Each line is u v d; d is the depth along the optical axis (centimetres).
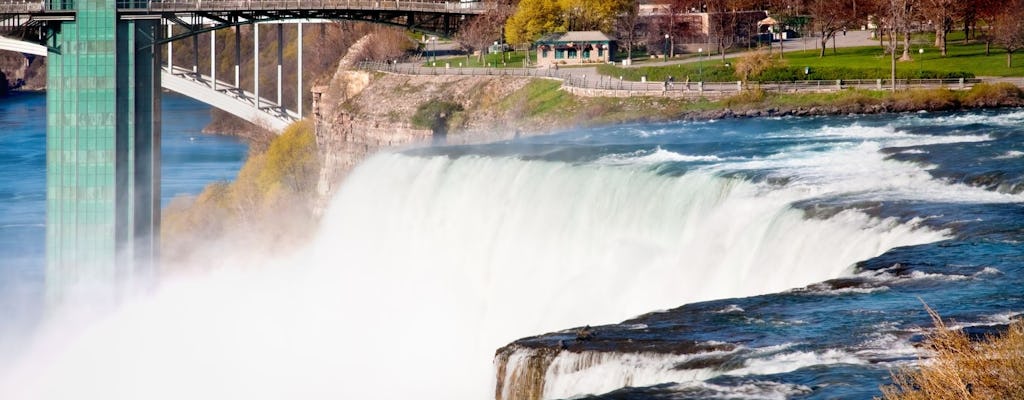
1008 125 9431
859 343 3688
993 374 3094
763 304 4209
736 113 12419
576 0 17900
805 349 3678
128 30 11506
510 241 7981
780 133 10175
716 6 18312
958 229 5166
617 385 3806
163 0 11675
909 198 5988
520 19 17325
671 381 3672
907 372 3241
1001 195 6053
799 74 13525
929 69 13625
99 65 11419
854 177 6756
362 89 16838
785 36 18925
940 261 4606
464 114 15212
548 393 3950
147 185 11669
